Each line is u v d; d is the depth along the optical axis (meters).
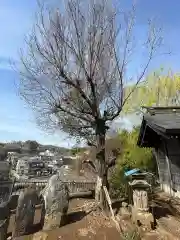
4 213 9.31
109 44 10.23
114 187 11.71
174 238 7.31
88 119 10.39
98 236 7.75
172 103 27.89
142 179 9.52
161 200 11.05
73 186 15.44
